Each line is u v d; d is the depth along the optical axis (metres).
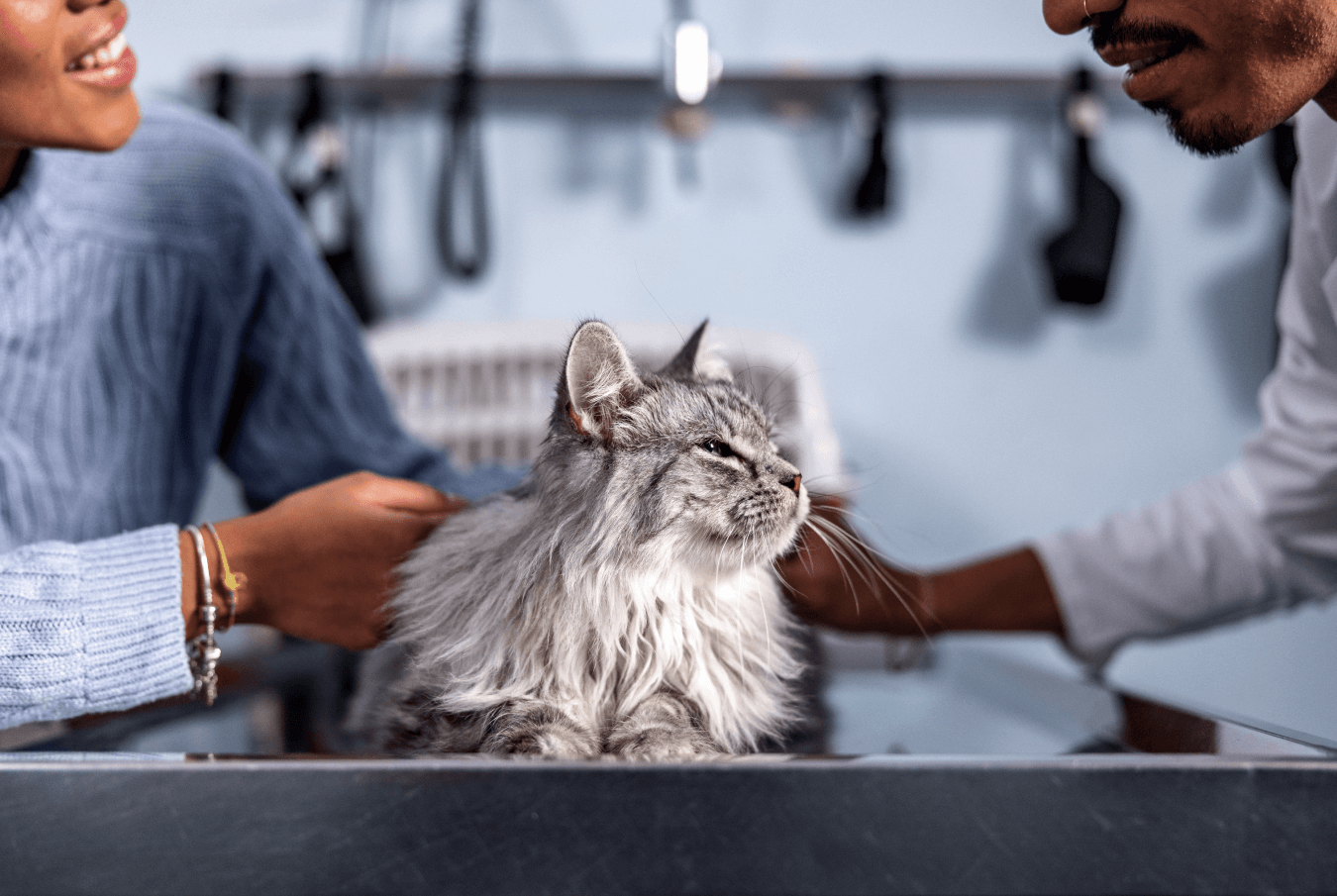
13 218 1.19
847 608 1.41
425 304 2.33
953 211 2.32
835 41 2.33
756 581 1.09
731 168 2.32
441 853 0.58
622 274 2.33
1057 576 1.49
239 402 1.52
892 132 2.31
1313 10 0.82
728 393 1.16
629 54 2.34
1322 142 1.17
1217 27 0.84
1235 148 0.95
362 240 2.28
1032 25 2.33
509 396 2.06
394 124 2.30
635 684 0.95
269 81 2.23
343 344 1.56
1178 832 0.60
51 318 1.23
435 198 2.31
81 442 1.26
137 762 0.60
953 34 2.33
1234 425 2.31
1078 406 2.32
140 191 1.34
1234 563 1.46
